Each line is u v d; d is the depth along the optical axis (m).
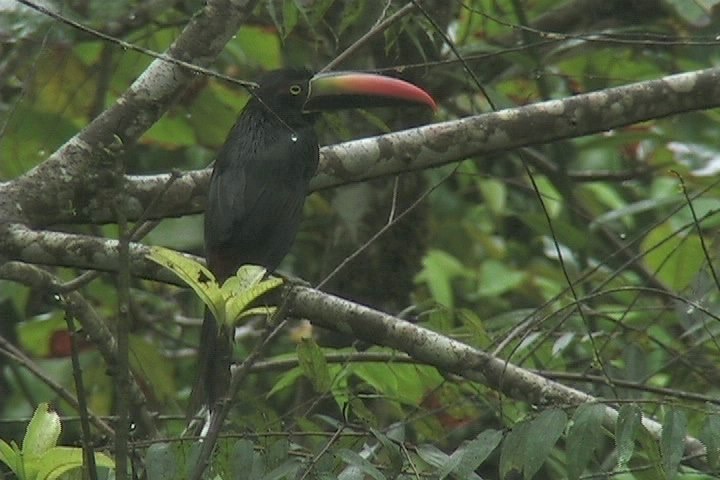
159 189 9.48
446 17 11.34
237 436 7.50
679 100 9.13
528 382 8.03
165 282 8.43
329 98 10.54
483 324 10.09
